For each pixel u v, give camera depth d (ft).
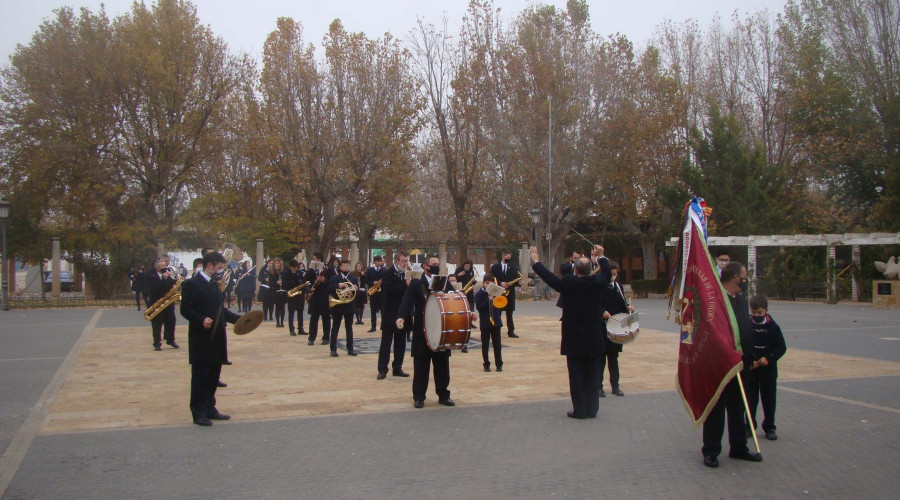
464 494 18.03
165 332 48.93
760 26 135.95
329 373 37.27
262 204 136.15
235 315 26.94
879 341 52.49
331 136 118.62
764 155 122.21
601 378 30.73
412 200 171.83
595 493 18.19
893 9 112.06
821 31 121.60
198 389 25.58
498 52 121.60
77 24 114.42
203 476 19.49
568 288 26.58
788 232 117.80
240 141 121.60
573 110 117.60
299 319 56.95
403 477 19.43
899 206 104.73
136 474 19.66
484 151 120.88
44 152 106.11
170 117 115.03
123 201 119.85
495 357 38.24
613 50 124.26
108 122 111.75
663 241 144.87
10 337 55.42
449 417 26.96
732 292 22.20
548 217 115.24
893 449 22.49
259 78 120.57
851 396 31.14
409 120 122.62
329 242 122.62
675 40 144.36
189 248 143.95
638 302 109.50
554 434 24.26
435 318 27.76
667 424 25.79
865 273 99.91
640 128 120.88
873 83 112.06
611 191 127.34
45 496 17.79
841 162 120.78
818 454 21.94
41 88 109.50
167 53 112.27
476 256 173.17
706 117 140.77
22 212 111.96
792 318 73.10
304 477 19.40
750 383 23.65
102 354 45.01
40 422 25.95
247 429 24.97
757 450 21.15
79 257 115.34
